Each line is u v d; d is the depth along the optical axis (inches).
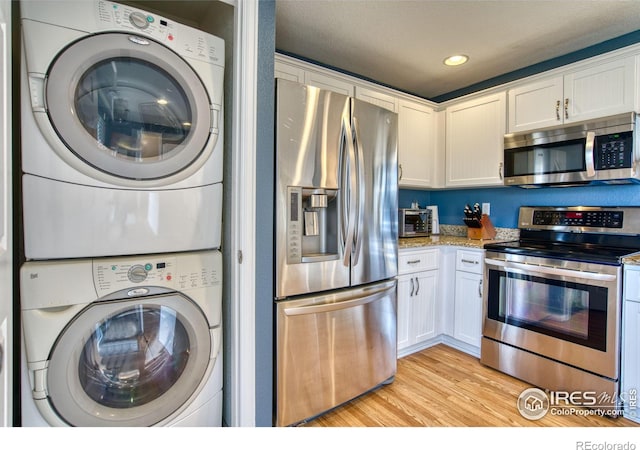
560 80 86.1
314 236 72.6
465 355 98.4
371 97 97.2
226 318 59.9
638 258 67.3
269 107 58.0
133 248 47.2
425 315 99.8
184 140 50.8
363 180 72.1
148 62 47.4
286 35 86.0
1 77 33.9
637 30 82.1
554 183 88.0
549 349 77.8
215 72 53.3
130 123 46.8
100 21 43.5
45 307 41.9
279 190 60.1
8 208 37.5
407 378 85.4
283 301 62.1
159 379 51.0
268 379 59.7
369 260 74.8
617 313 67.3
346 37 86.9
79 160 42.9
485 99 103.7
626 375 67.2
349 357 71.6
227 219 59.5
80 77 42.8
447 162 115.2
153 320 50.3
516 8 73.5
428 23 80.1
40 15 40.0
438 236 122.0
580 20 77.9
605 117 76.7
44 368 42.0
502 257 87.4
